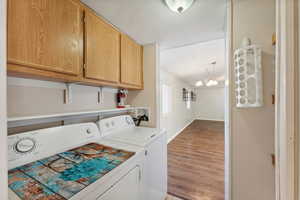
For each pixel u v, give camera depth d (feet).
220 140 13.19
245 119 3.42
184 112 19.45
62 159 3.07
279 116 1.67
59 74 3.14
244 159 3.42
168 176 7.09
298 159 1.36
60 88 4.19
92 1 3.61
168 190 6.01
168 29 5.07
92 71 3.89
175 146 11.51
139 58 6.41
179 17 4.33
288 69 1.44
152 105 6.53
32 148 2.97
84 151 3.55
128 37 5.59
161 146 5.20
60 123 4.24
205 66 11.41
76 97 4.69
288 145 1.43
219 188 6.14
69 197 1.90
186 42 6.28
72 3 3.38
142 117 6.73
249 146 3.38
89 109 5.16
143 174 3.73
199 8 3.85
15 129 3.27
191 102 24.16
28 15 2.55
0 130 1.03
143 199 3.71
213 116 25.57
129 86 5.70
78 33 3.52
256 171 3.32
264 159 3.26
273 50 3.19
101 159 3.08
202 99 26.48
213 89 25.57
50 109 3.94
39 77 3.26
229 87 3.57
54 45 2.97
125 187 2.93
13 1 2.36
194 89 25.95
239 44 3.48
